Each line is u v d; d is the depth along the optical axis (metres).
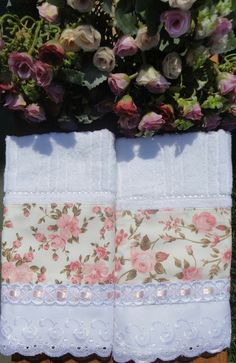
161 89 0.71
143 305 0.75
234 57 0.76
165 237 0.75
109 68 0.71
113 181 0.75
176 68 0.70
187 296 0.75
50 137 0.76
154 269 0.75
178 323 0.74
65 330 0.74
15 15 0.71
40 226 0.76
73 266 0.75
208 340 0.74
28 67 0.68
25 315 0.75
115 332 0.75
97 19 0.73
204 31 0.67
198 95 0.76
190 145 0.75
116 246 0.76
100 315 0.74
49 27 0.71
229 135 0.75
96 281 0.74
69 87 0.77
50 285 0.75
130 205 0.76
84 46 0.68
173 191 0.75
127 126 0.75
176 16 0.65
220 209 0.75
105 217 0.74
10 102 0.74
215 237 0.75
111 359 0.78
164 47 0.70
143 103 0.76
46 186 0.76
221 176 0.74
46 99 0.77
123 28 0.69
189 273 0.75
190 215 0.75
